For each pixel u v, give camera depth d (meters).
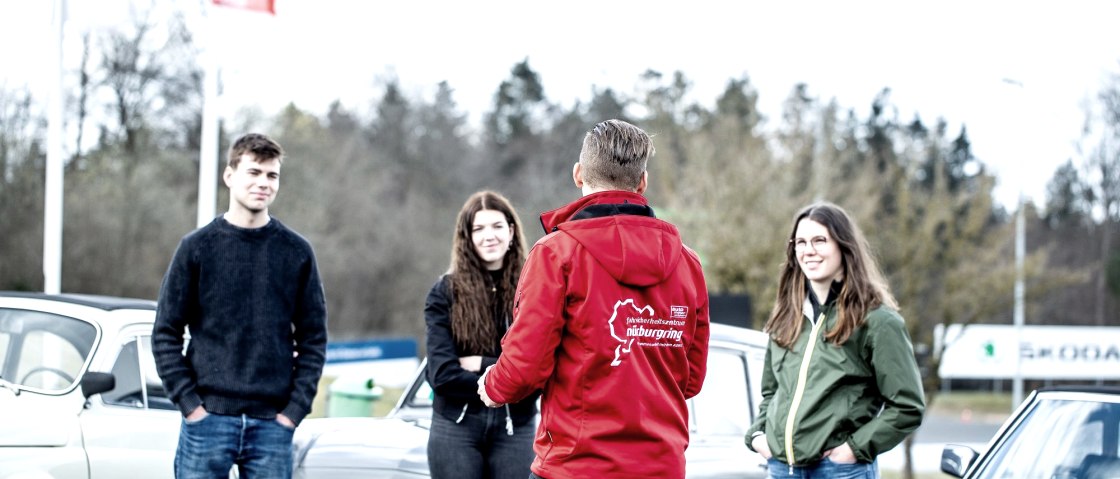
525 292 3.91
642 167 4.12
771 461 5.53
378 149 53.84
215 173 13.47
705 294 4.27
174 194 37.59
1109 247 43.09
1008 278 25.41
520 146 57.56
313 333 5.49
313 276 5.49
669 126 41.47
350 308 49.25
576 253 3.91
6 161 32.03
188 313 5.27
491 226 5.64
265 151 5.29
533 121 58.44
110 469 6.60
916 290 24.98
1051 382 36.47
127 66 35.94
